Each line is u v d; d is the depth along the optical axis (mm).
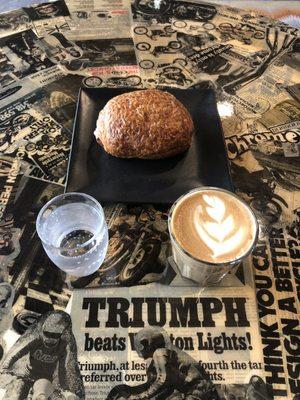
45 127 405
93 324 282
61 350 269
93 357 267
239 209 299
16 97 430
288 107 429
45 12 529
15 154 382
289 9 732
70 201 316
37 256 314
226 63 472
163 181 344
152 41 494
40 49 481
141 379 259
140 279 304
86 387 255
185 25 516
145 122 348
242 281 304
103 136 355
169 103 361
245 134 403
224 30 512
